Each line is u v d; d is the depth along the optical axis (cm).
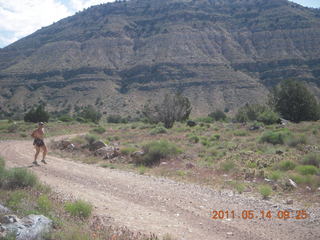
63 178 994
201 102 14150
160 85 16638
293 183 932
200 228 579
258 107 4756
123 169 1277
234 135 2708
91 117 7375
